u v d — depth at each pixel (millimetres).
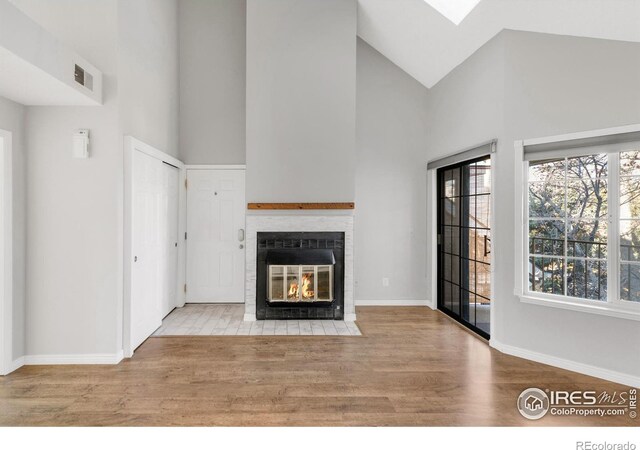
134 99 3463
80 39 3076
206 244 5074
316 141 4324
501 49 3328
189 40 5016
